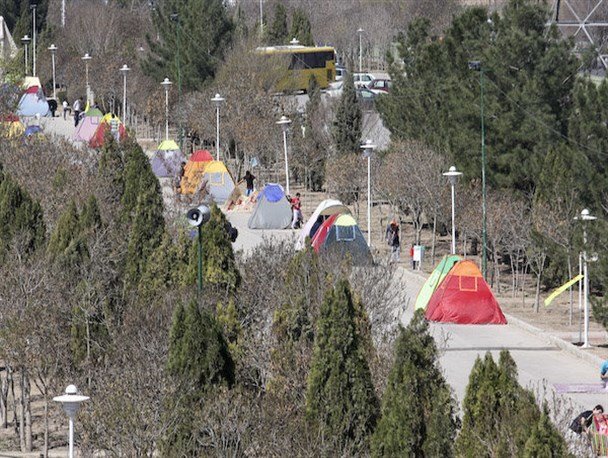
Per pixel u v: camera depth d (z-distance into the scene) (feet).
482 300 472.44
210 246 392.68
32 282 380.37
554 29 580.71
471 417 280.51
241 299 376.89
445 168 579.89
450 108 595.47
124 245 441.68
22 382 363.76
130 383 308.60
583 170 506.48
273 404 304.09
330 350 298.76
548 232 495.41
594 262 440.04
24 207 440.45
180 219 487.61
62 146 589.73
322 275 367.45
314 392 298.76
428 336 284.61
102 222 435.12
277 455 293.02
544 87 565.53
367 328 320.09
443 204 566.36
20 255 409.90
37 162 538.06
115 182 529.86
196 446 300.40
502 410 277.85
